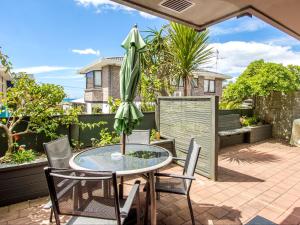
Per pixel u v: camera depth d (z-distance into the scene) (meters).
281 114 7.01
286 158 4.99
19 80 3.46
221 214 2.61
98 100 12.74
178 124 4.55
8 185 2.83
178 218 2.52
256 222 1.74
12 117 3.48
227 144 6.14
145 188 2.45
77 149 4.20
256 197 3.04
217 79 15.77
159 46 5.86
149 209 2.59
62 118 3.94
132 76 2.40
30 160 3.08
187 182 2.28
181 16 2.16
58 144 2.46
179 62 5.33
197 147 2.24
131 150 2.74
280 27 2.35
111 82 11.62
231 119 6.39
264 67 6.57
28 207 2.79
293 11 1.98
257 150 5.72
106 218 1.57
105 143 4.26
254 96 7.68
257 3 1.87
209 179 3.70
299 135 6.14
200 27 2.41
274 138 7.20
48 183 1.52
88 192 1.57
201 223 2.43
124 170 1.97
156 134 4.96
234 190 3.27
